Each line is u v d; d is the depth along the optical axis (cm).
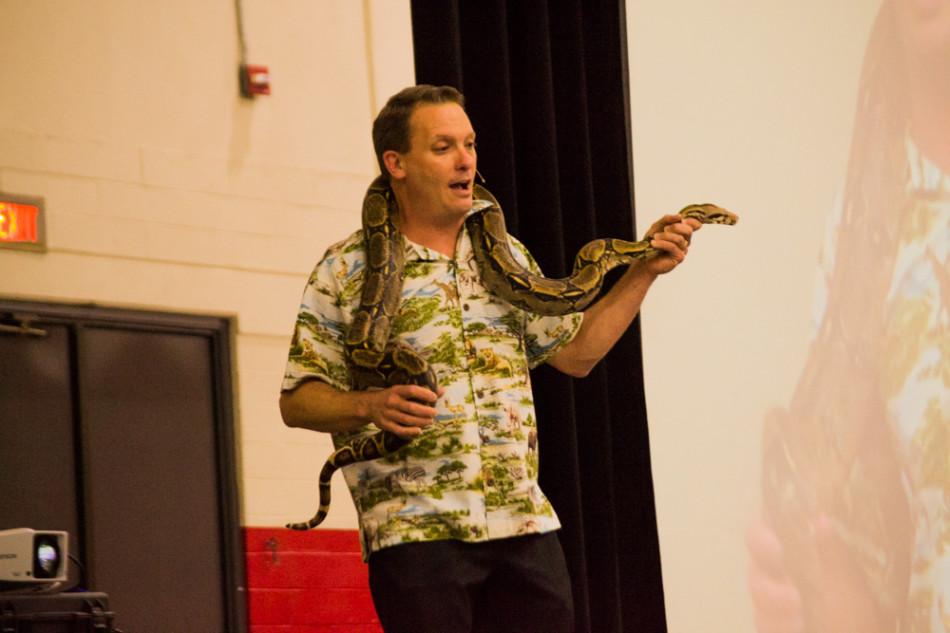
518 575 412
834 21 921
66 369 666
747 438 820
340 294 438
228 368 712
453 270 433
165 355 696
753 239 850
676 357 806
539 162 758
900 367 876
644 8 842
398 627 405
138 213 693
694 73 855
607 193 802
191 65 719
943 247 912
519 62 774
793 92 891
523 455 420
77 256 675
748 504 809
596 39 820
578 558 720
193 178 711
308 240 743
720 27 873
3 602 464
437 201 432
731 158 855
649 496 771
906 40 946
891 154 915
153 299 691
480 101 747
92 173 683
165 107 709
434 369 421
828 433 845
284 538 704
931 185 920
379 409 397
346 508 725
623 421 775
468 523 408
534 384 739
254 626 682
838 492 836
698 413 806
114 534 664
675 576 777
